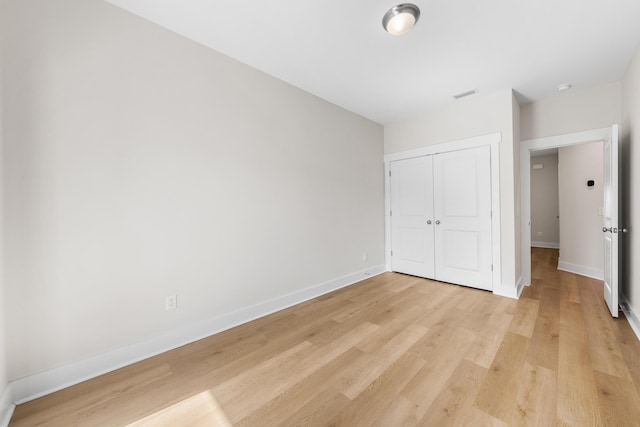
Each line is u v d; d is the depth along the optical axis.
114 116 1.74
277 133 2.71
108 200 1.72
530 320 2.35
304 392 1.49
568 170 4.10
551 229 6.39
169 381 1.60
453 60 2.39
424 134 3.73
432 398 1.41
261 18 1.87
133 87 1.82
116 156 1.75
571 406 1.33
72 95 1.59
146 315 1.88
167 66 1.97
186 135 2.07
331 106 3.32
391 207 4.14
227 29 1.99
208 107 2.20
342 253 3.49
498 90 3.00
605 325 2.22
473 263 3.28
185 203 2.07
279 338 2.12
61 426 1.27
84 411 1.37
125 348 1.78
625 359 1.72
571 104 3.05
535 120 3.31
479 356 1.80
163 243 1.96
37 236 1.49
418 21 1.88
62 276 1.57
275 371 1.69
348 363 1.75
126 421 1.30
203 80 2.16
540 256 5.30
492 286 3.12
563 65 2.48
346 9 1.78
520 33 2.02
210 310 2.21
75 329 1.61
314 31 2.01
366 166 3.87
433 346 1.94
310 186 3.06
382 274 4.03
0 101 1.39
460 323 2.32
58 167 1.55
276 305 2.70
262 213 2.59
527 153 3.38
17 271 1.43
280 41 2.13
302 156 2.97
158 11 1.80
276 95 2.70
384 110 3.57
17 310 1.43
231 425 1.27
